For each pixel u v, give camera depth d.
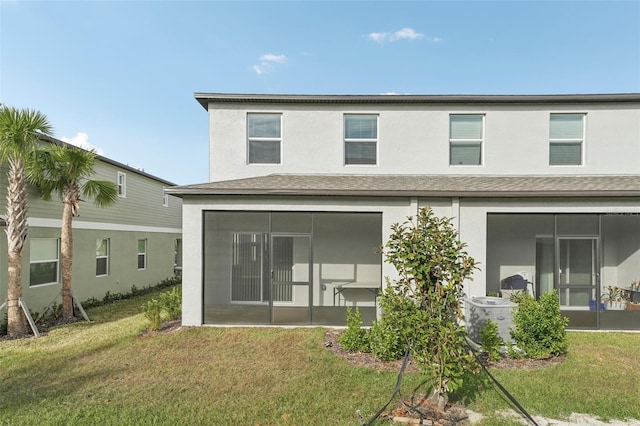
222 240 10.26
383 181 9.36
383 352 6.03
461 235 8.38
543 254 10.76
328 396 4.79
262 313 8.41
